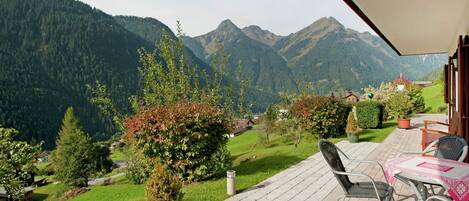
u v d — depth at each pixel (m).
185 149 6.92
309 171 6.96
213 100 10.06
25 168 11.89
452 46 8.26
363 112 14.83
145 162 7.34
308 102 13.41
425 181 3.12
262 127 19.83
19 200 11.98
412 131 13.43
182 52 10.25
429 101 31.30
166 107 7.48
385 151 9.09
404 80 26.23
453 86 7.94
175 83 10.14
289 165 7.66
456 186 2.94
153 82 9.98
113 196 10.94
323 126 13.05
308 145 10.98
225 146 8.21
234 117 10.37
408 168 3.34
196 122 6.98
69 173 30.95
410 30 6.46
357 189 3.64
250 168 7.80
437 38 7.82
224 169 7.88
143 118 7.02
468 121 5.40
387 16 5.04
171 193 4.59
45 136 68.88
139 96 10.01
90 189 17.03
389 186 3.63
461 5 4.64
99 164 34.66
